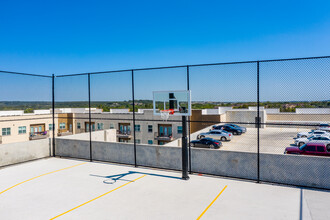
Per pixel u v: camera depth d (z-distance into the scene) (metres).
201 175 10.47
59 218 6.84
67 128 42.09
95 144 13.60
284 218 6.58
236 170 9.96
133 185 9.39
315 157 8.70
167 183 9.53
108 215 6.95
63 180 10.17
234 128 30.50
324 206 7.22
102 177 10.48
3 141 34.06
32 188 9.28
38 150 14.34
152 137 36.16
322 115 33.09
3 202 8.02
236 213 6.93
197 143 21.25
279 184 9.21
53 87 14.85
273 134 30.08
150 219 6.68
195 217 6.75
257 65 9.24
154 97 10.66
